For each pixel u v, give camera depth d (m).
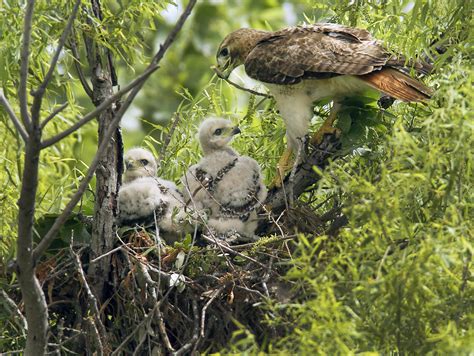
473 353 7.79
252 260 10.69
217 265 11.09
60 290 11.27
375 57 11.87
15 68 12.16
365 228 8.70
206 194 12.16
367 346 8.48
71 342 11.21
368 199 8.67
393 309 8.41
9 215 12.27
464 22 11.10
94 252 11.13
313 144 12.20
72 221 11.65
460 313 8.51
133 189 11.92
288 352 8.28
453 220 8.60
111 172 11.02
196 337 10.35
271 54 12.48
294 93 12.39
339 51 12.06
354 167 11.47
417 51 11.35
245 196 12.08
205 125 12.63
